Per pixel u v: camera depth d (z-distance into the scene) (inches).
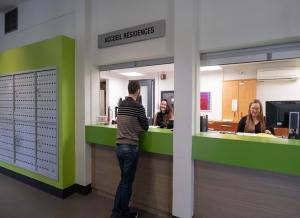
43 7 157.8
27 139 139.3
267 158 74.9
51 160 126.4
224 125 198.7
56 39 121.2
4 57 153.3
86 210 108.0
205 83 229.6
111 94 239.6
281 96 195.0
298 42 80.2
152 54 106.7
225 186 88.6
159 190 105.0
